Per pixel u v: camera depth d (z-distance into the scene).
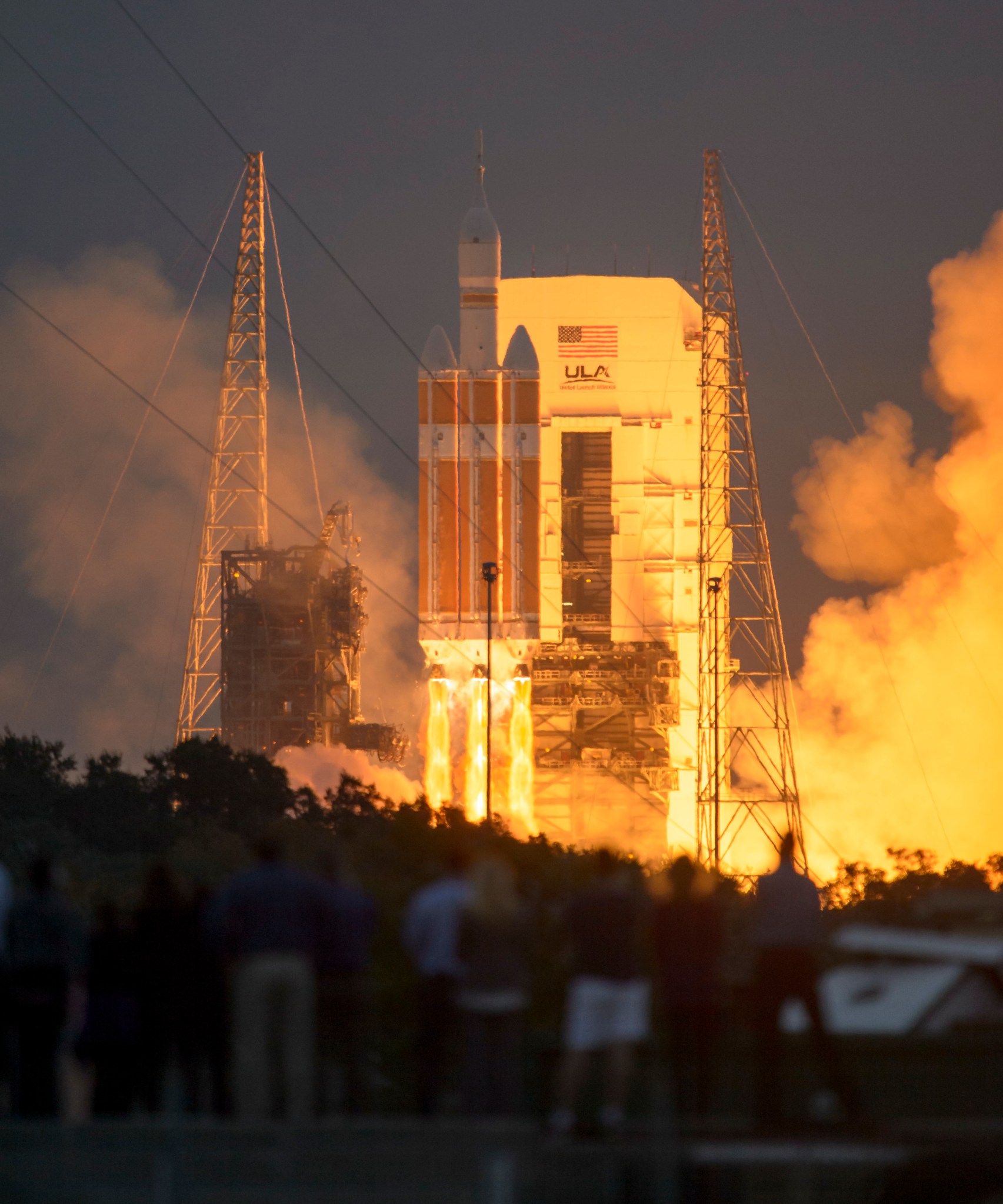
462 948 81.94
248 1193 69.44
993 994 86.12
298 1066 81.75
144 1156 69.81
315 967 85.38
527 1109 86.81
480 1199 69.31
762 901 83.00
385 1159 69.44
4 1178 70.06
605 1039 80.25
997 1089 82.56
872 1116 81.31
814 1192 72.50
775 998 81.75
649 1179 69.62
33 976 88.31
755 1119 80.62
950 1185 73.12
